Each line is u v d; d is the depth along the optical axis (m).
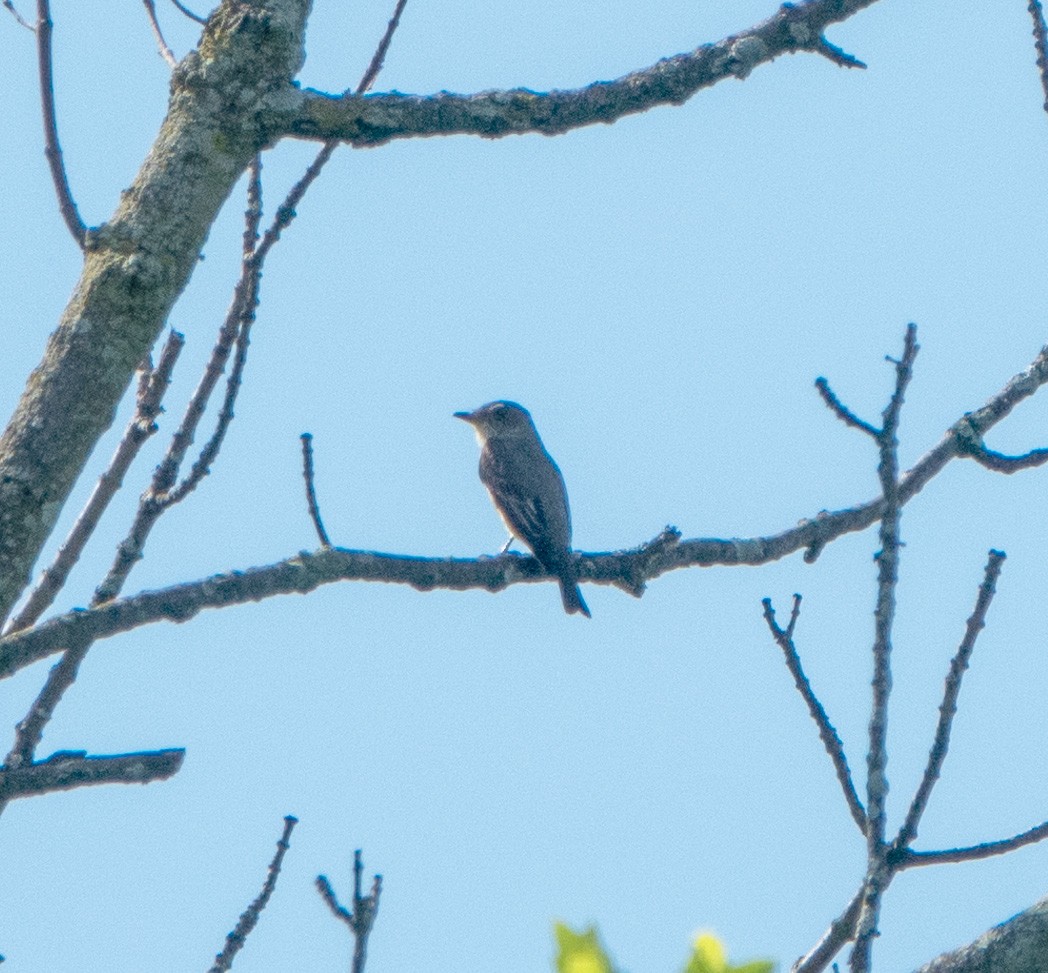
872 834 8.60
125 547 11.54
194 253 10.88
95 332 10.45
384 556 11.59
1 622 9.86
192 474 11.60
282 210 11.66
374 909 8.27
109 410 10.44
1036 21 11.61
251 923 9.35
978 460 13.10
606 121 11.90
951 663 8.73
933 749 8.66
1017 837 8.68
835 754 8.85
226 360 12.19
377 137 11.42
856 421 9.02
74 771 9.14
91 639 9.91
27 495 10.04
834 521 13.45
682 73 11.92
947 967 9.12
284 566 10.88
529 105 11.67
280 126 11.20
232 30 11.22
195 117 11.05
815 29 12.25
